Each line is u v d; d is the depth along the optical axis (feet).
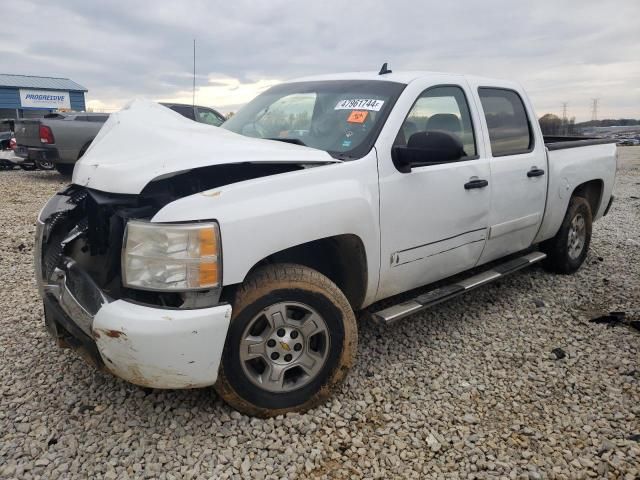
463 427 9.32
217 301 8.31
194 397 9.93
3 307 14.15
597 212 18.88
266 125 12.56
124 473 8.02
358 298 10.79
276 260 10.05
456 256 12.50
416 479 8.09
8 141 59.52
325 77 13.46
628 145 84.94
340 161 10.00
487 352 12.10
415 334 12.96
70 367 11.00
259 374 9.41
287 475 8.11
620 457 8.55
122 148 9.76
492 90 14.14
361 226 9.91
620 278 17.46
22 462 8.21
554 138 21.04
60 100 119.34
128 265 8.11
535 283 16.80
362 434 9.11
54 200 11.27
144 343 7.82
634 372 11.22
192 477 7.99
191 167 8.29
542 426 9.41
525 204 14.40
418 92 11.66
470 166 12.41
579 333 13.17
